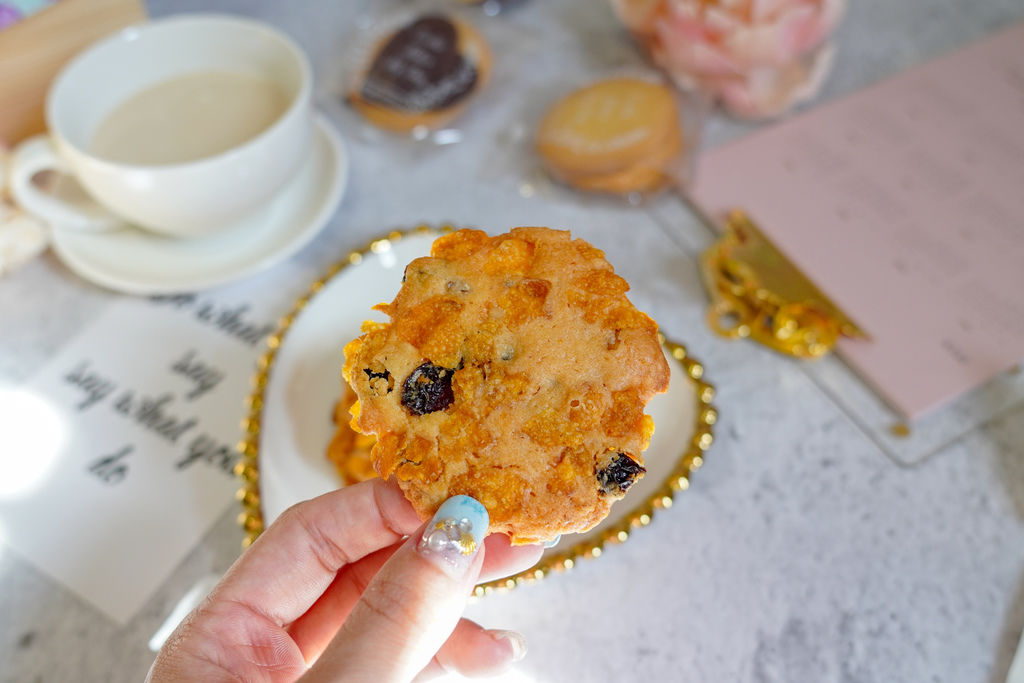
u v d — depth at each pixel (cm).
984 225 36
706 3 38
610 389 23
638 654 28
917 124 40
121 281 35
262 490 29
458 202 39
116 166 32
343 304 33
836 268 35
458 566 22
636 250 37
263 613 25
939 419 32
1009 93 41
